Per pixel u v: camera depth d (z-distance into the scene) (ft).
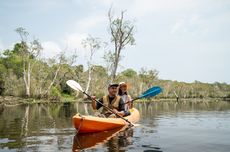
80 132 22.15
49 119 33.81
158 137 20.51
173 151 16.08
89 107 69.46
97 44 145.48
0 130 24.12
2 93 117.29
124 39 110.22
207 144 18.03
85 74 161.27
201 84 253.65
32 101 112.27
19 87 124.16
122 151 15.90
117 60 112.88
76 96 146.20
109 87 27.50
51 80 156.46
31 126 26.76
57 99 129.80
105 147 16.94
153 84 205.26
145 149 16.48
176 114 42.93
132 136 20.81
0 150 16.19
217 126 27.25
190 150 16.35
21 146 17.24
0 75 120.57
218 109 58.80
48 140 19.15
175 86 228.84
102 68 160.04
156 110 55.16
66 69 160.97
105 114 27.32
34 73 140.87
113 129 24.25
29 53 135.23
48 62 144.36
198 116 38.96
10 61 140.87
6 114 42.73
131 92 179.93
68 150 16.15
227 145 17.75
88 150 16.10
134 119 29.99
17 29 132.46
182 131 23.71
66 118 35.27
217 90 252.21
